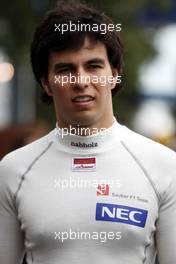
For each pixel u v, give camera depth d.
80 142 3.63
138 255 3.56
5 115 13.94
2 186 3.68
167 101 20.09
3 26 10.69
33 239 3.60
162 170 3.59
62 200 3.58
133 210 3.55
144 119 15.53
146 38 13.03
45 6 10.46
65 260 3.54
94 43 3.55
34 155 3.69
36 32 3.68
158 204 3.58
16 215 3.67
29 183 3.63
